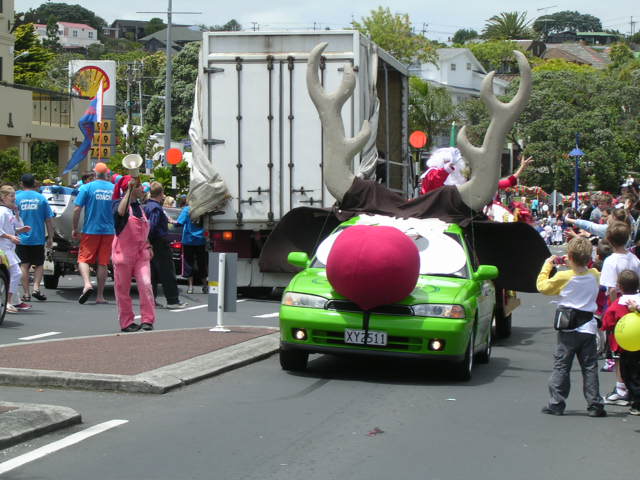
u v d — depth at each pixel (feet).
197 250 77.71
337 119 51.03
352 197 50.75
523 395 37.81
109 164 144.66
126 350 43.06
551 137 331.36
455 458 27.63
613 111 346.33
